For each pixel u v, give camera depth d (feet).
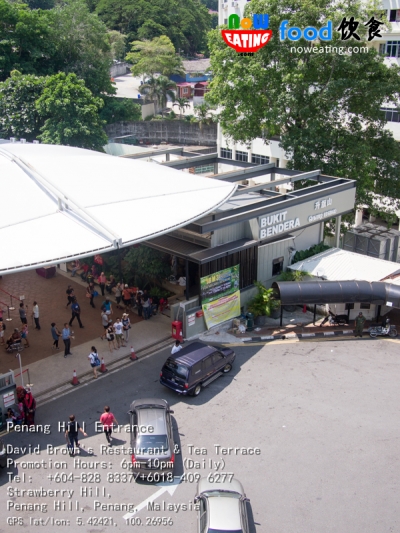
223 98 121.70
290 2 107.86
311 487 51.72
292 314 92.79
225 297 86.69
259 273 93.81
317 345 81.30
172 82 277.23
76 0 244.01
